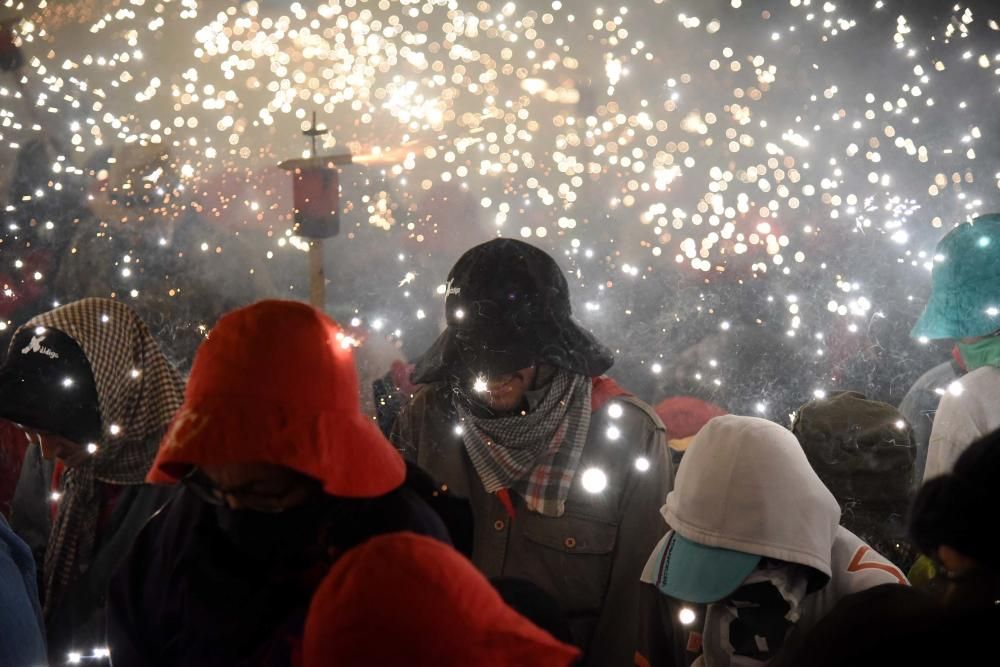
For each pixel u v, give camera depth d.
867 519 2.90
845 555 2.58
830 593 2.55
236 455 1.80
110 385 3.04
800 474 2.48
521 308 2.83
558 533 2.91
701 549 2.48
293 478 1.92
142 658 2.11
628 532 2.94
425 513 2.06
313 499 1.97
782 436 2.54
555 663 1.49
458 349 2.90
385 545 1.54
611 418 3.01
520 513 2.94
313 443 1.83
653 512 2.95
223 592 2.01
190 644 2.03
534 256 2.92
